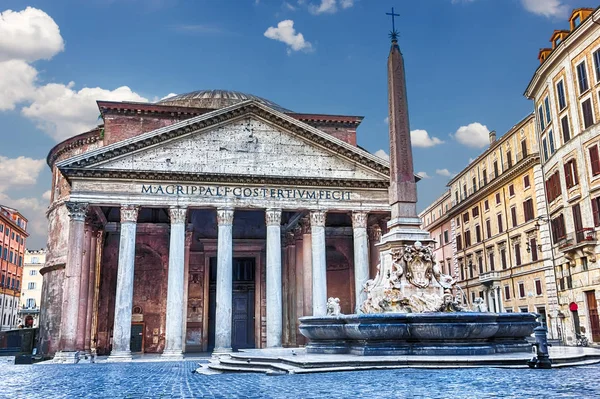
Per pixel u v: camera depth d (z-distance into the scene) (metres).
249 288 45.53
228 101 49.50
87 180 32.72
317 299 33.91
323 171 35.84
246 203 34.28
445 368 12.52
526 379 10.05
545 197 40.50
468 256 56.47
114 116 41.59
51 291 44.31
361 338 14.88
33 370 22.20
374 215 40.25
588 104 31.92
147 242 41.62
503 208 48.19
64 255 43.94
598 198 31.02
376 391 8.73
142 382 13.89
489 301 50.94
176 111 42.31
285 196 34.97
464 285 57.38
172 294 31.98
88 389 12.05
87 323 36.50
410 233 17.03
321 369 12.81
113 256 41.09
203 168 34.25
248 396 8.85
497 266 49.47
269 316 33.22
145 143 33.66
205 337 42.53
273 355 17.53
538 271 41.69
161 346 40.69
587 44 31.80
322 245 34.75
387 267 17.11
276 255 33.97
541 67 37.03
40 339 45.00
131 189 33.06
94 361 30.84
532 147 42.84
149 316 41.56
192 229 41.59
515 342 15.26
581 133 32.53
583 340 32.69
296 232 41.38
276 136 35.78
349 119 45.41
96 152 32.59
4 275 75.69
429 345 14.32
